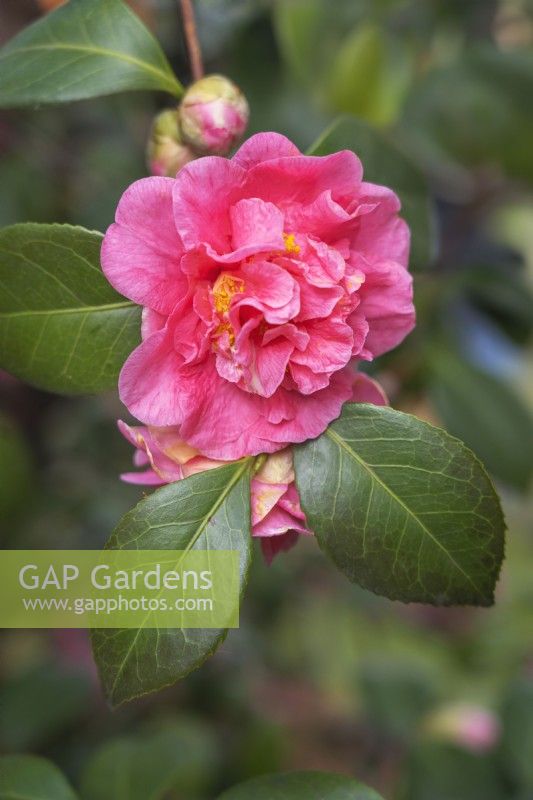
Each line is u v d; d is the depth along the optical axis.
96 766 0.73
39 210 0.94
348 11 0.84
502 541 0.57
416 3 0.91
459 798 0.80
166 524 0.57
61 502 0.99
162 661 0.56
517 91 0.83
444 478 0.58
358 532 0.58
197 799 0.86
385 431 0.58
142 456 0.60
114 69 0.62
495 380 0.84
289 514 0.59
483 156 0.84
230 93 0.60
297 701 1.17
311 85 0.84
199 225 0.55
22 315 0.59
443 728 0.87
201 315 0.56
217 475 0.58
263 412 0.57
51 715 0.85
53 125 0.96
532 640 1.12
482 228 1.02
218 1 0.83
